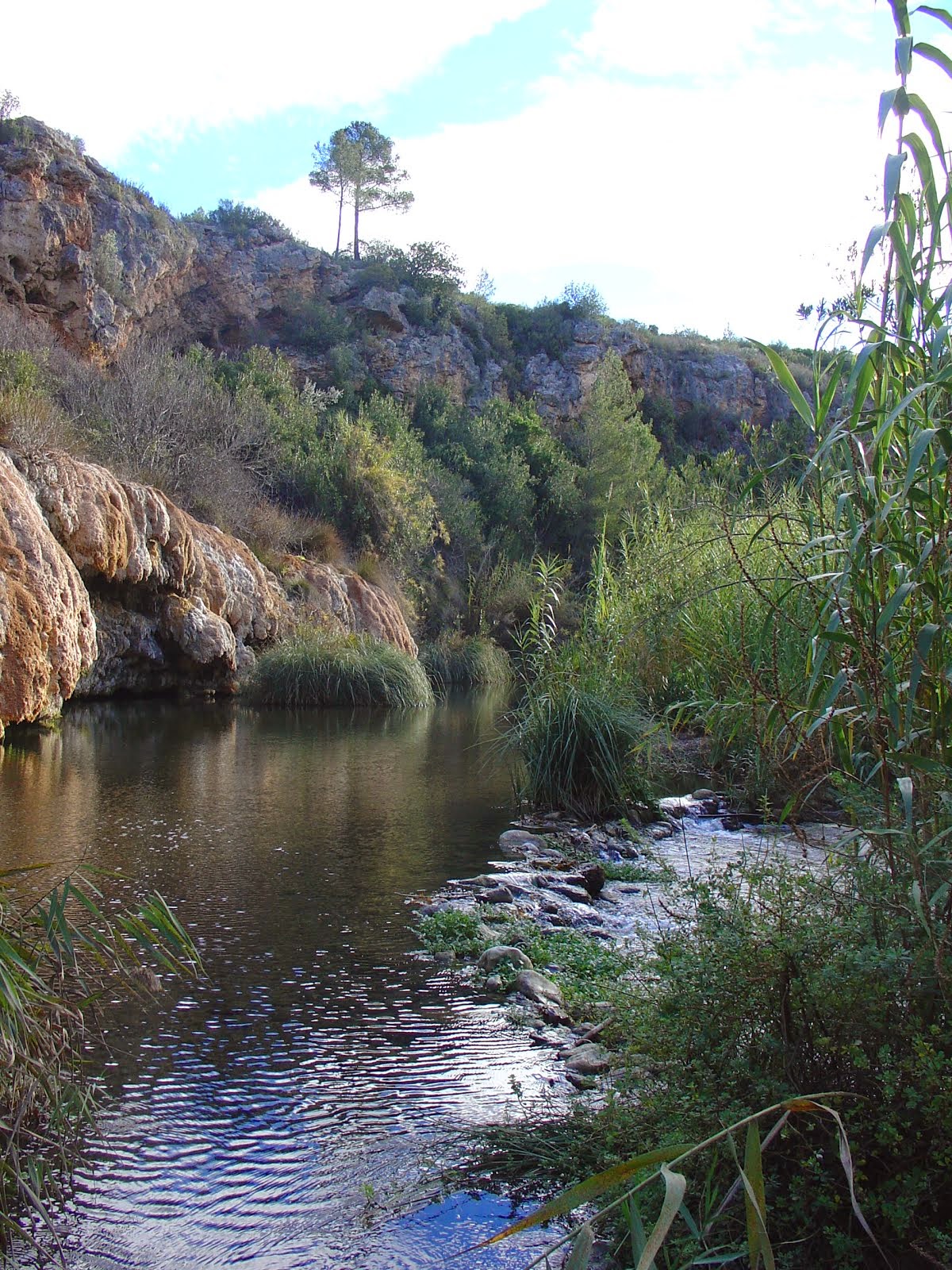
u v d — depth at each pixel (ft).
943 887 7.91
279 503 85.40
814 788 10.63
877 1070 7.97
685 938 10.32
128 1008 13.56
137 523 51.13
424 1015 13.58
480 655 85.35
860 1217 5.93
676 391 172.14
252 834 23.97
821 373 10.30
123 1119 10.56
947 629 8.33
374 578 82.12
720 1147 7.87
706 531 31.04
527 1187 9.36
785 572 14.30
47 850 21.71
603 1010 13.58
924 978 8.25
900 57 8.23
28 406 46.88
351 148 186.29
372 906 18.42
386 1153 9.96
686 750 32.42
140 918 10.65
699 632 27.53
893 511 8.66
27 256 91.25
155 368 79.10
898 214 8.15
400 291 149.07
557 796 27.40
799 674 12.46
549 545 123.34
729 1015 8.94
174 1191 9.25
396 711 57.41
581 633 33.73
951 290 8.32
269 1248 8.46
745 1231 7.85
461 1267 8.22
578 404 157.79
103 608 50.96
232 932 16.83
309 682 57.72
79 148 105.09
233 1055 12.20
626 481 126.82
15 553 38.24
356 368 133.90
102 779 30.81
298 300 137.90
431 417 128.57
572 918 18.30
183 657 55.62
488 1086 11.48
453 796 29.58
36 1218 8.80
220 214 141.90
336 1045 12.58
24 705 37.68
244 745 40.16
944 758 8.71
